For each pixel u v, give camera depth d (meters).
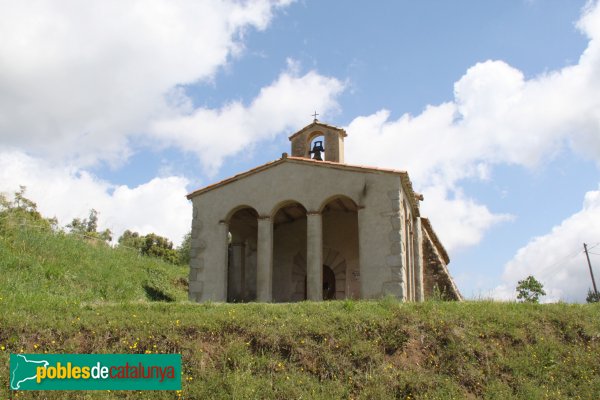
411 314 10.84
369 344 9.80
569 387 9.40
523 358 9.95
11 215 18.92
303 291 19.92
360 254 15.86
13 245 16.95
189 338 9.77
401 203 16.20
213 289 17.34
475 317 11.01
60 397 8.14
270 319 10.46
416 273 19.56
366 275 15.64
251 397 8.34
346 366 9.31
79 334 9.65
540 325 11.14
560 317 11.45
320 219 16.70
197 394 8.38
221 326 10.11
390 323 10.43
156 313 10.76
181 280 22.27
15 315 9.95
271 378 8.90
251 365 9.14
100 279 17.67
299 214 20.03
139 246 30.31
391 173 16.11
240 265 20.58
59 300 11.77
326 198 16.69
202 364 9.08
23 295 11.97
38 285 14.78
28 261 16.17
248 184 17.84
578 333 11.05
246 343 9.66
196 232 18.06
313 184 16.97
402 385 8.91
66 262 17.75
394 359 9.61
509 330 10.68
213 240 17.81
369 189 16.27
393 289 15.25
